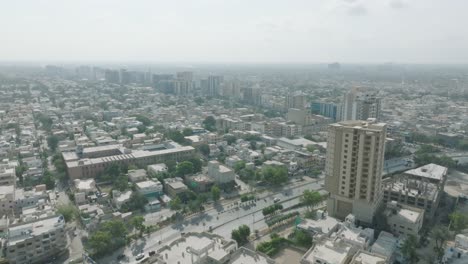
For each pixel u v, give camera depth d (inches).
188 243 7470.5
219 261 6673.2
